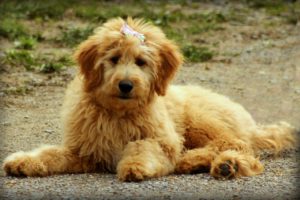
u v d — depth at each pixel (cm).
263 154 984
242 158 843
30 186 779
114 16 2156
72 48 1756
